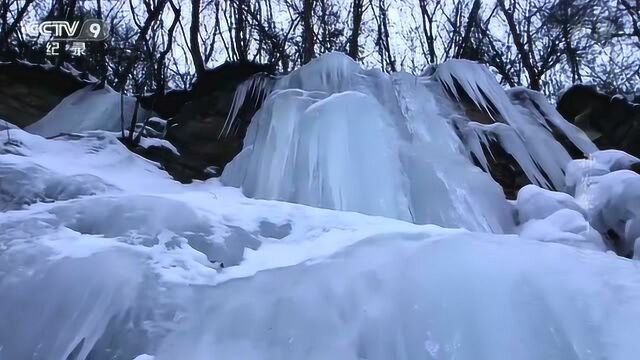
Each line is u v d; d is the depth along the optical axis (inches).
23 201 209.2
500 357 128.0
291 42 544.1
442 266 146.7
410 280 142.5
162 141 325.4
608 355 125.6
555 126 339.3
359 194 254.5
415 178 265.6
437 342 130.9
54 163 257.4
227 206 198.2
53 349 135.9
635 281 143.9
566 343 129.2
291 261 160.4
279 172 271.1
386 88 322.0
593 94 362.0
